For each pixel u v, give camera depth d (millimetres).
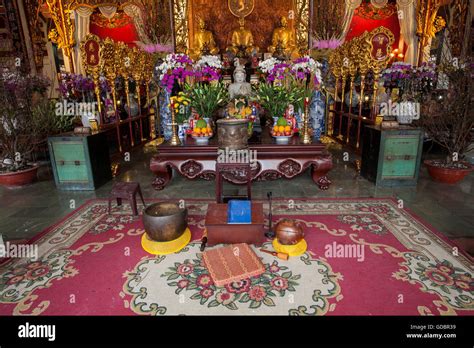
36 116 4016
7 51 5449
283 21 6160
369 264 2045
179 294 1784
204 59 3779
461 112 3523
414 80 5027
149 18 6172
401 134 3461
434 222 2674
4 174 3699
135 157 5438
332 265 2039
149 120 6898
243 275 1905
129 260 2148
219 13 6258
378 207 3000
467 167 3627
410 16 5812
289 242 2158
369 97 5508
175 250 2236
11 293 1817
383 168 3590
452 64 3670
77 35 5641
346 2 5996
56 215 2979
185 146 3439
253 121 3775
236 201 2346
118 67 5145
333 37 6180
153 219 2174
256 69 5750
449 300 1691
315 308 1650
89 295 1790
